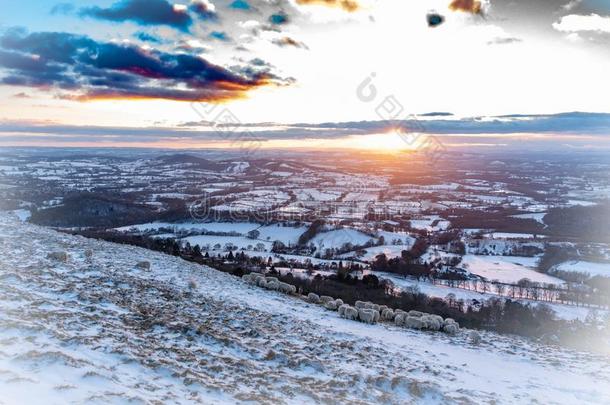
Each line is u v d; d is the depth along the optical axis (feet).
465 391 48.60
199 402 31.19
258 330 58.13
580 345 87.35
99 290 57.31
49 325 37.73
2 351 29.63
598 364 66.85
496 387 52.60
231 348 47.85
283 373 43.73
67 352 32.50
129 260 91.09
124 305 53.31
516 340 84.12
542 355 71.31
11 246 76.13
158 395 30.35
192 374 36.40
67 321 40.55
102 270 70.13
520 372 60.49
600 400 50.83
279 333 59.77
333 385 42.55
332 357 53.16
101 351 35.53
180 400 30.60
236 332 55.31
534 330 108.37
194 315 57.72
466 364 61.77
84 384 28.07
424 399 44.21
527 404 47.14
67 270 64.75
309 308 88.43
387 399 41.42
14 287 47.65
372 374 48.26
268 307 78.84
